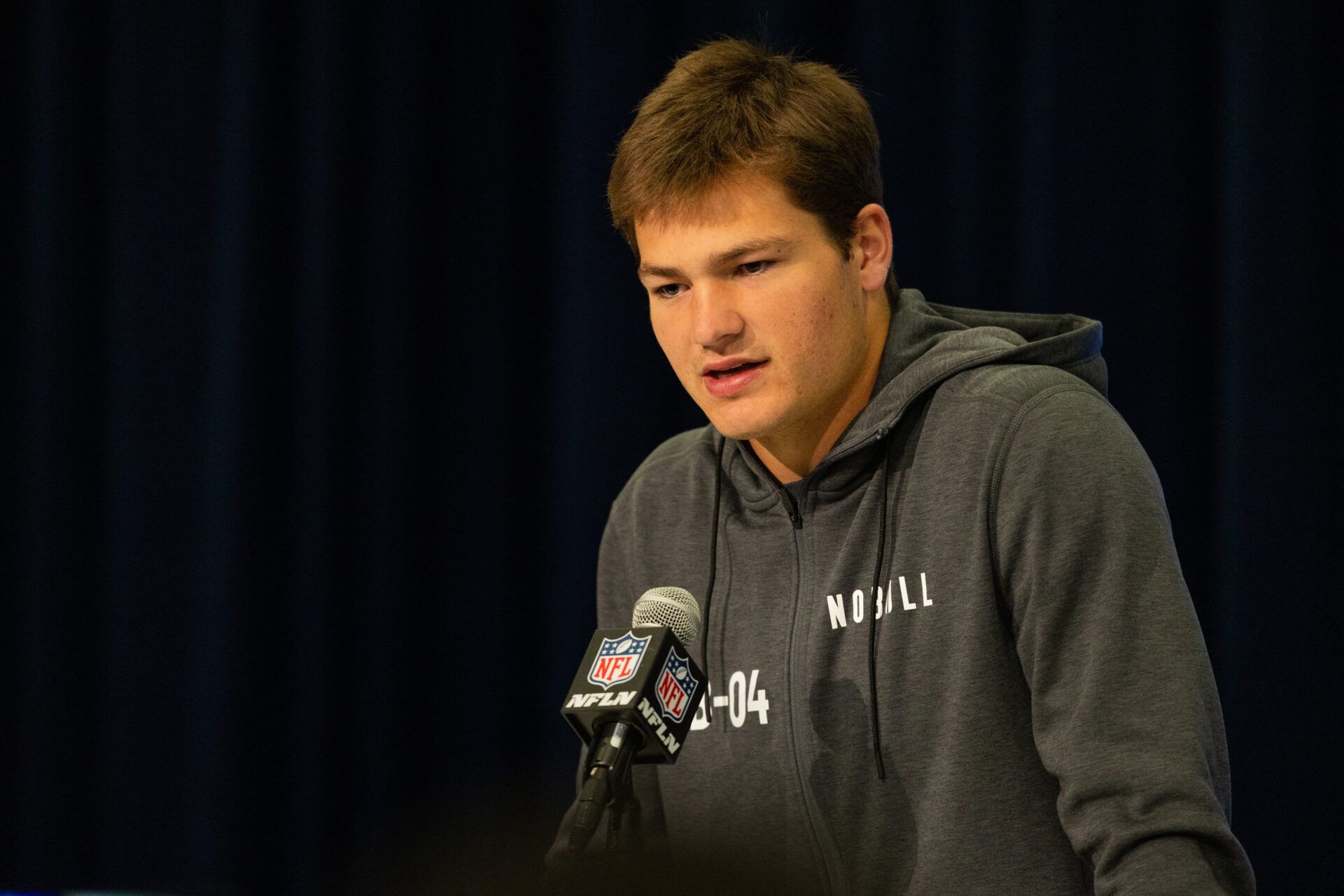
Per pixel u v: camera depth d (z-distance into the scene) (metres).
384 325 9.97
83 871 10.12
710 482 5.29
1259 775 7.68
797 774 4.61
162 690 9.99
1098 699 3.80
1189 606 3.94
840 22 9.30
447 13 10.26
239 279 10.05
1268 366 7.84
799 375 4.33
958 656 4.31
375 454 9.93
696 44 9.47
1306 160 7.89
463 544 9.95
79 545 10.41
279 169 10.34
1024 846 4.14
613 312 9.46
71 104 10.52
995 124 8.84
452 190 10.17
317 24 10.15
